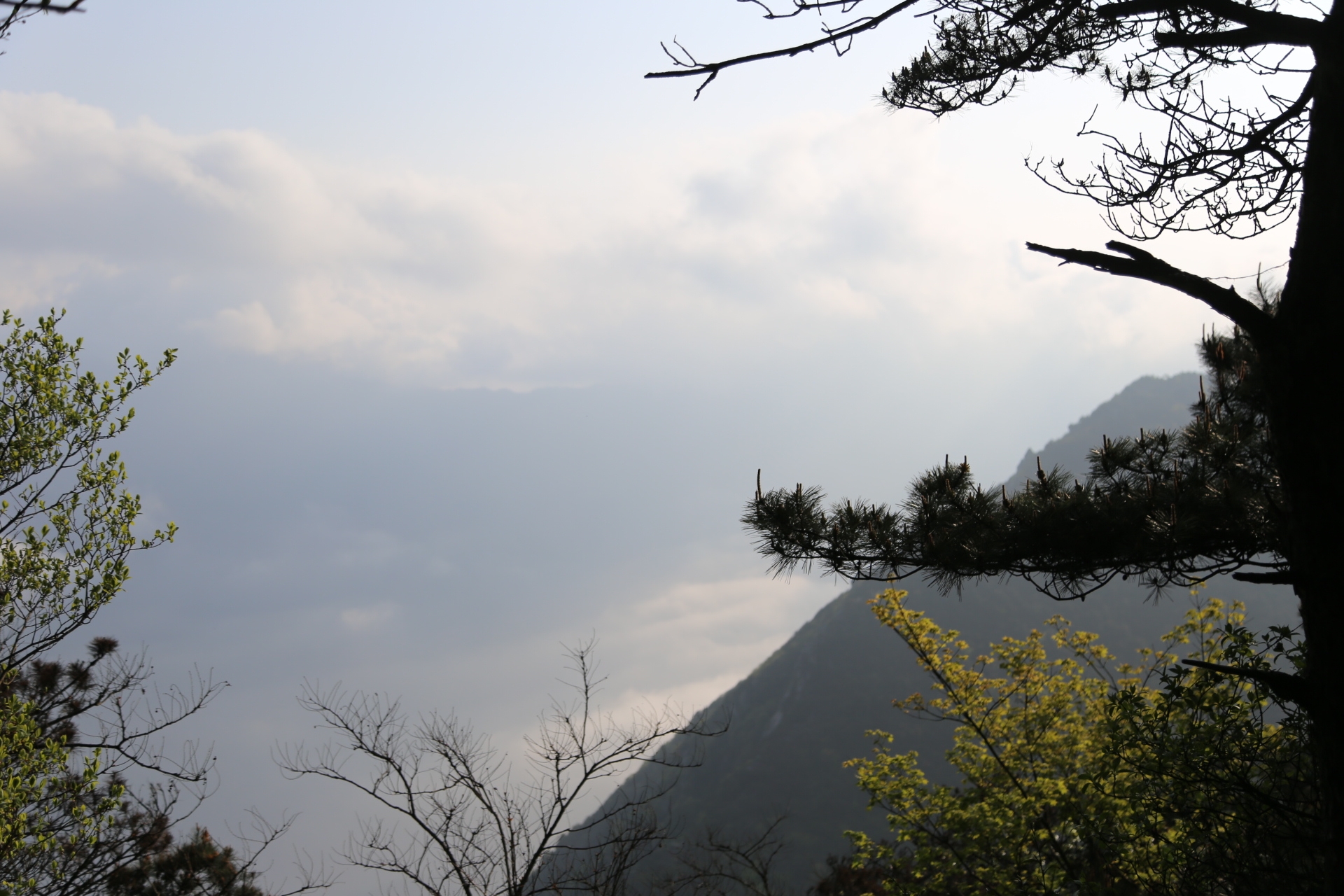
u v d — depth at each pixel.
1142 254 3.13
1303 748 4.88
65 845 6.90
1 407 7.06
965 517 5.27
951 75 4.43
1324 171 2.92
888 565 5.41
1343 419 2.86
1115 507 4.95
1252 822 5.04
